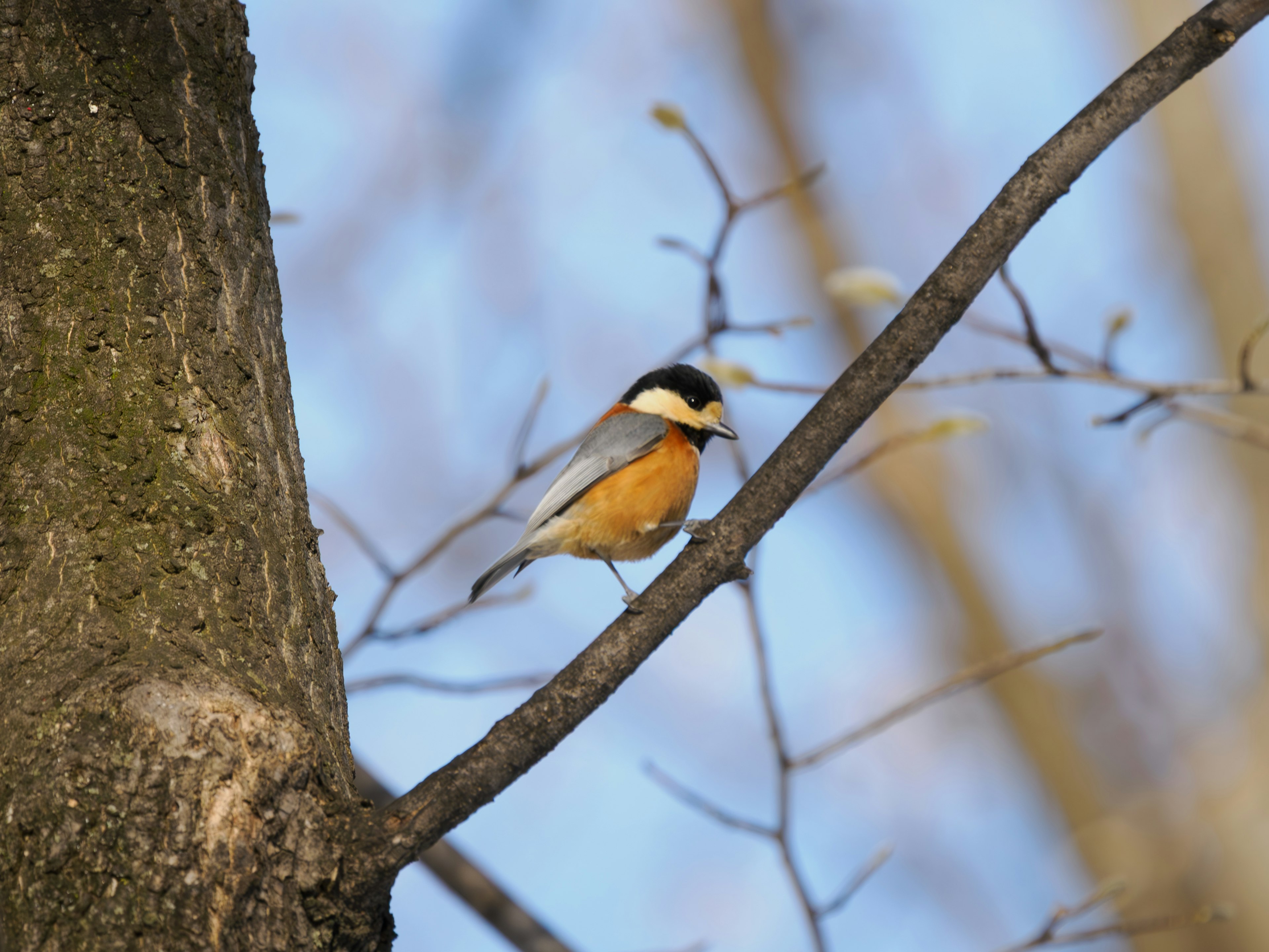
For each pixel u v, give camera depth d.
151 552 5.46
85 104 6.28
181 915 4.55
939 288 6.17
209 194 6.43
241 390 6.13
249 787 4.89
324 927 4.95
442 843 9.73
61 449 5.61
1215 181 22.17
